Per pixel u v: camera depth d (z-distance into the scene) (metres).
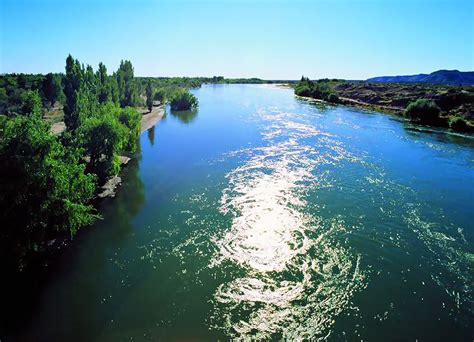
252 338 18.16
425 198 34.47
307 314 19.73
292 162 46.38
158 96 115.44
